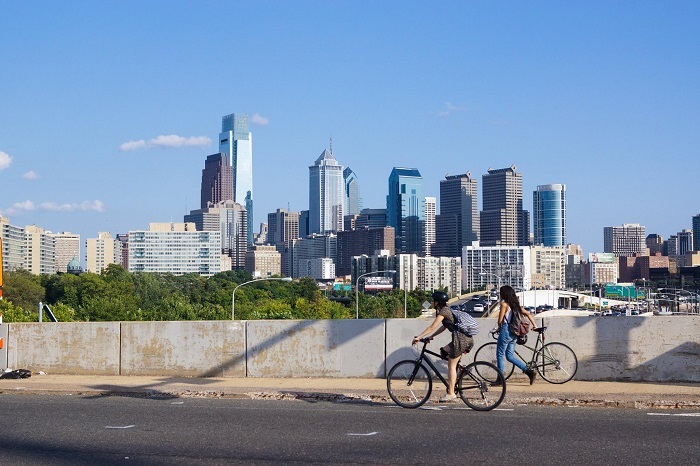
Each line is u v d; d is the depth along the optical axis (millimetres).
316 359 16672
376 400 14047
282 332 16844
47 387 15508
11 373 17000
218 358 17047
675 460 9461
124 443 10750
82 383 15992
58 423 12211
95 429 11703
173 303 120438
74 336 17750
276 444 10570
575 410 12867
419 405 13289
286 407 13430
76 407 13719
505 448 10156
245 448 10359
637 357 15438
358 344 16500
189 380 16562
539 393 13844
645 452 9859
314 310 133125
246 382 16062
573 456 9688
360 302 165000
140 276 183750
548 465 9297
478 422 11898
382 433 11180
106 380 16578
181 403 13984
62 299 161375
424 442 10570
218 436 11109
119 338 17531
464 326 13195
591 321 15609
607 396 13477
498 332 14578
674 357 15320
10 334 18062
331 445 10469
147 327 17438
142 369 17375
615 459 9523
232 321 17078
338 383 15672
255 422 12086
